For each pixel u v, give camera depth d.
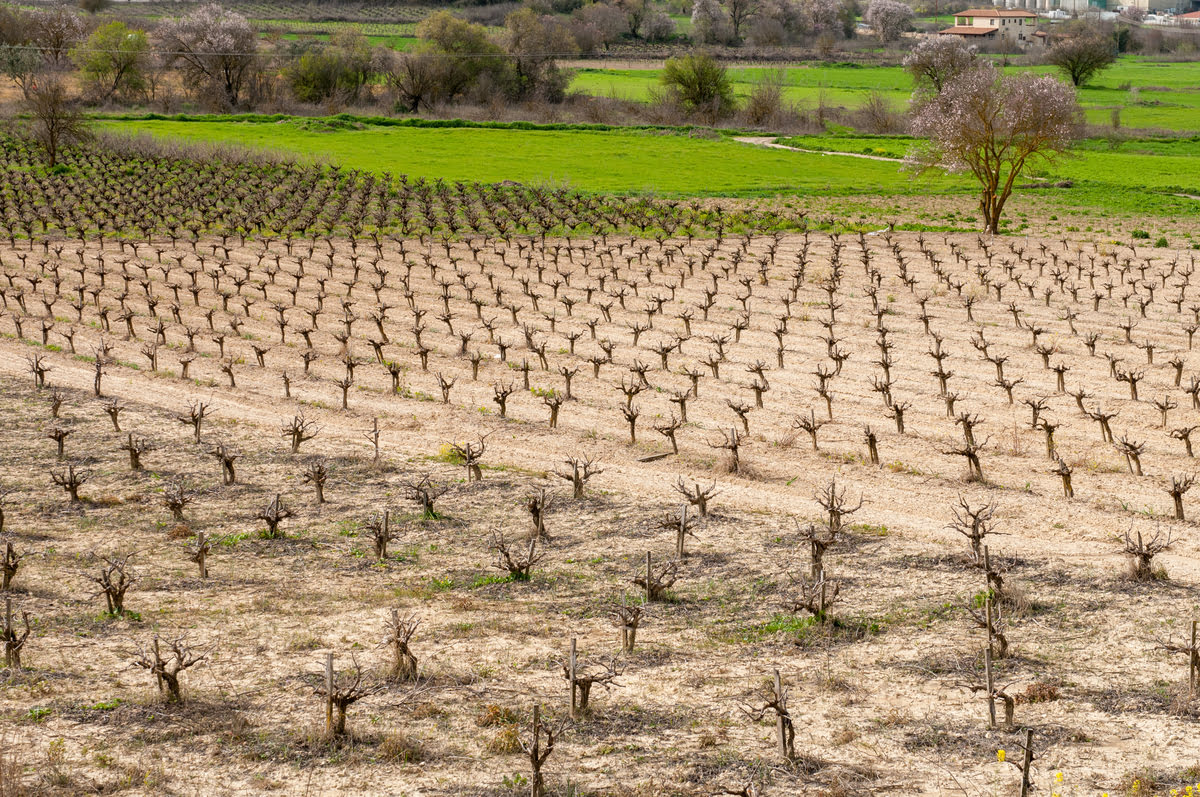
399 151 97.88
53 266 46.94
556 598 20.66
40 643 18.23
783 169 95.44
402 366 38.44
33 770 14.13
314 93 127.94
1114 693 16.23
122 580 19.52
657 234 63.81
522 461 29.16
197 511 25.33
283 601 20.39
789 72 169.88
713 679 17.14
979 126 64.81
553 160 96.75
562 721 15.74
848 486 27.11
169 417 32.31
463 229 64.88
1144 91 155.12
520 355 39.88
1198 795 13.31
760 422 32.34
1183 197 80.38
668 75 129.88
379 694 16.61
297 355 39.62
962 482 27.17
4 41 138.88
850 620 19.30
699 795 13.80
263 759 14.73
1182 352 39.44
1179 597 19.81
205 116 113.38
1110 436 29.66
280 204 68.25
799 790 13.91
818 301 48.50
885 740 15.16
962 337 42.22
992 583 20.38
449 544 23.55
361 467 28.45
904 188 85.81
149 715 15.82
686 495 24.81
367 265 55.16
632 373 36.84
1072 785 13.85
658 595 20.53
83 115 88.75
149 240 57.50
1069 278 53.41
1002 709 15.95
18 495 25.84
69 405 33.09
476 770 14.52
